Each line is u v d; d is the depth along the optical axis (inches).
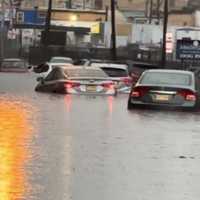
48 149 985.5
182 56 4603.8
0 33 6205.7
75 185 737.6
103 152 967.0
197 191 721.6
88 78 2124.8
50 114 1520.7
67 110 1627.7
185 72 1676.9
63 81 2129.7
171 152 984.9
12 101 1888.5
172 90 1610.5
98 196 688.4
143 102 1630.2
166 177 794.8
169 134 1196.5
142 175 802.8
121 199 676.1
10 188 717.9
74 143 1052.5
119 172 818.8
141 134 1186.0
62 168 836.0
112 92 2146.9
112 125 1316.4
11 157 910.4
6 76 4028.1
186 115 1549.0
